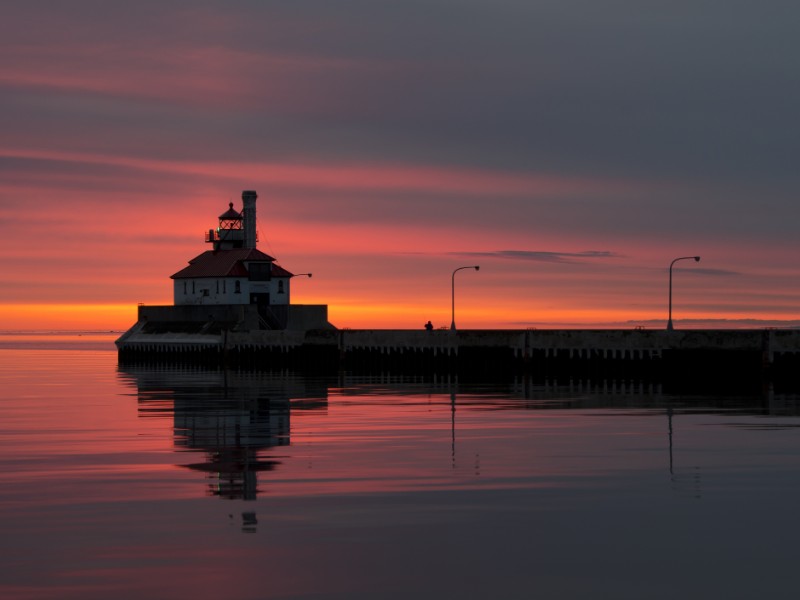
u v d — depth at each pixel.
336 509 30.59
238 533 27.58
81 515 29.73
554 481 35.22
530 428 51.66
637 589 22.86
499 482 35.06
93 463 39.66
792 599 22.17
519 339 105.12
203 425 54.09
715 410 61.03
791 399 69.31
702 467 38.12
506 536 27.33
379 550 25.92
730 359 90.81
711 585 23.12
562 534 27.53
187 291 164.88
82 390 87.25
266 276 160.88
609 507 30.83
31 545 26.33
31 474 36.91
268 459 40.69
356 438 47.72
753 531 27.84
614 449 43.19
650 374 95.94
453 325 117.00
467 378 102.75
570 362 101.06
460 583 23.27
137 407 66.94
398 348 118.19
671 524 28.61
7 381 103.69
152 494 32.91
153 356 161.50
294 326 158.38
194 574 23.86
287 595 22.44
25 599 22.09
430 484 34.69
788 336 87.69
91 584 23.11
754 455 41.16
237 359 146.62
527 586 23.06
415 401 70.56
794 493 32.91
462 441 46.28
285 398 74.69
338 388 87.31
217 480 35.53
